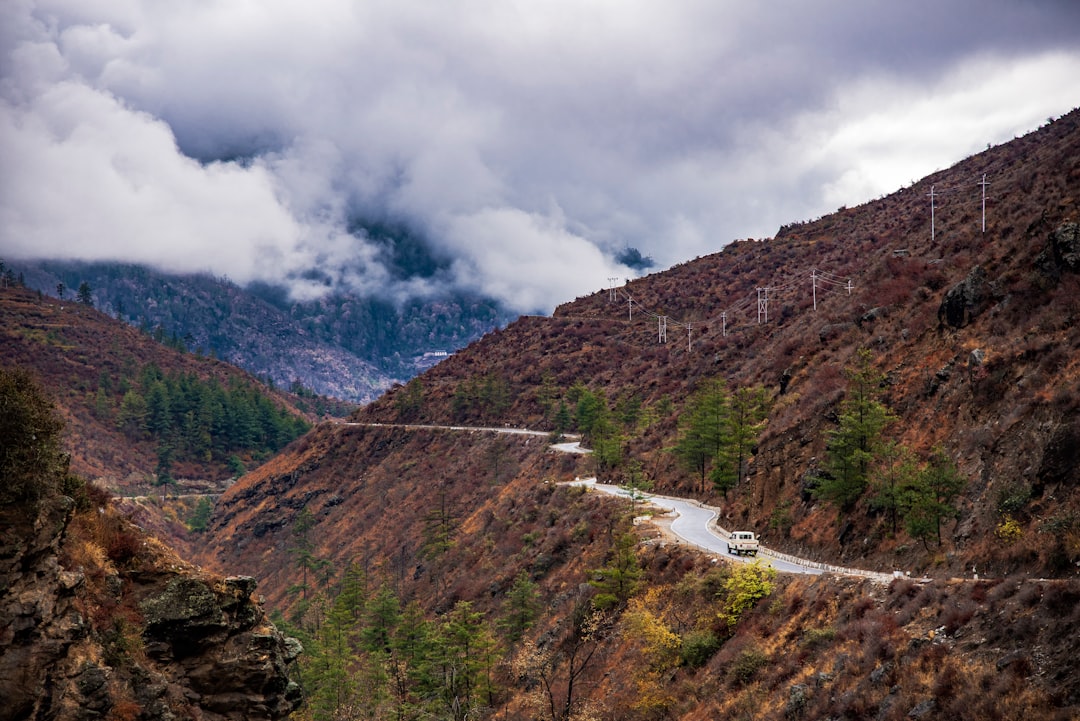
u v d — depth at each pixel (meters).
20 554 16.64
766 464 50.81
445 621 54.84
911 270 62.66
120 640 18.98
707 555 41.78
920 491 33.56
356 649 61.41
